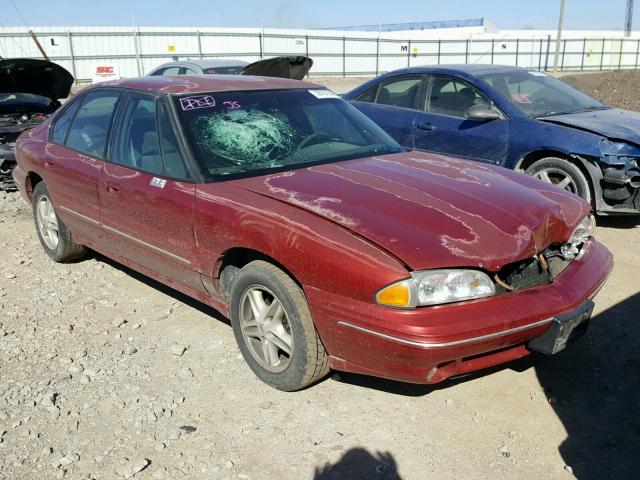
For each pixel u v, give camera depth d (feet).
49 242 18.28
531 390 11.37
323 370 10.85
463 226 10.21
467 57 150.00
